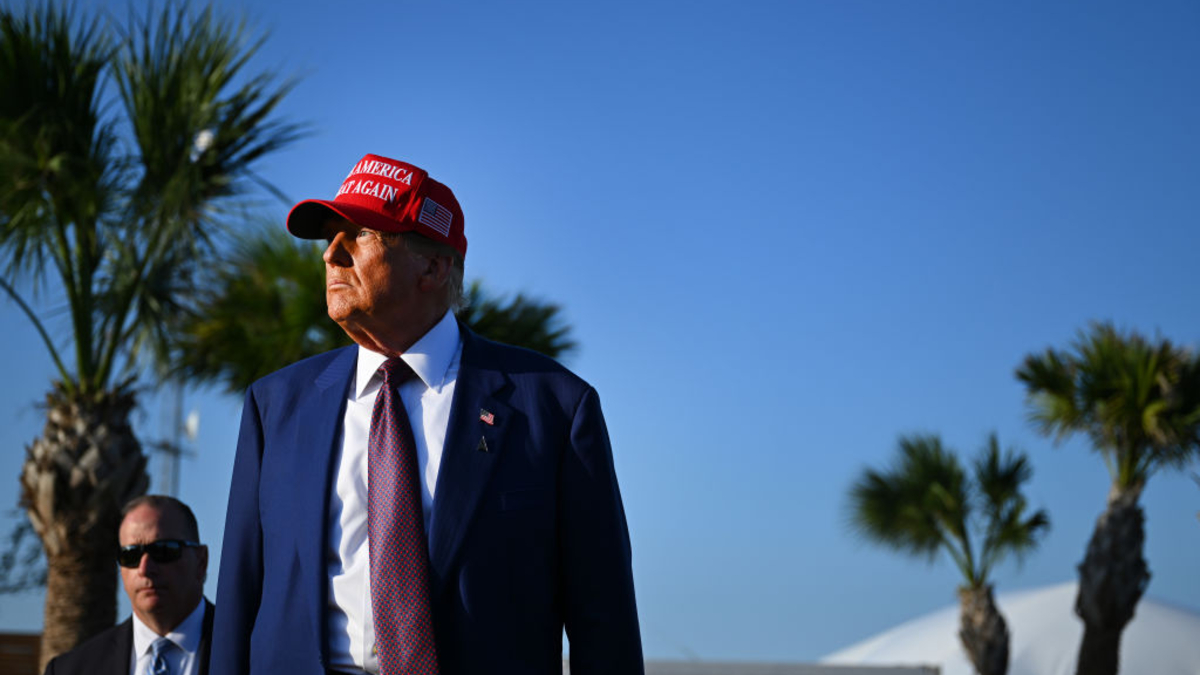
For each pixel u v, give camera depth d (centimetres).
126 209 742
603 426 217
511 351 221
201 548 390
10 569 848
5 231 723
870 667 1348
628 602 210
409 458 200
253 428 216
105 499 766
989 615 1789
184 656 381
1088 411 1505
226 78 747
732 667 1368
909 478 1792
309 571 196
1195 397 1459
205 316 920
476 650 191
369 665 191
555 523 207
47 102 715
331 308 209
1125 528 1562
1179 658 3020
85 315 771
